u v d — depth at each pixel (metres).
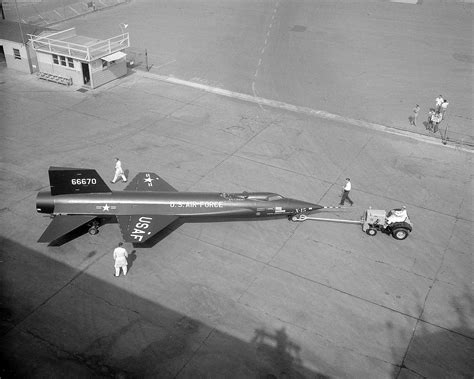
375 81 44.38
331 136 34.91
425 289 21.67
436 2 69.50
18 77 41.03
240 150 32.28
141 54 47.44
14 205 25.34
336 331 19.28
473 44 54.09
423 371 17.84
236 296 20.64
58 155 30.16
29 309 19.34
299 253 23.44
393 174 30.66
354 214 26.56
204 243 23.70
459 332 19.58
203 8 63.09
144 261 22.25
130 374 17.00
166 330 18.83
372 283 21.84
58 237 21.45
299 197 27.61
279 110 38.38
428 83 44.31
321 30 56.78
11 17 53.91
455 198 28.59
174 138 33.19
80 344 18.02
